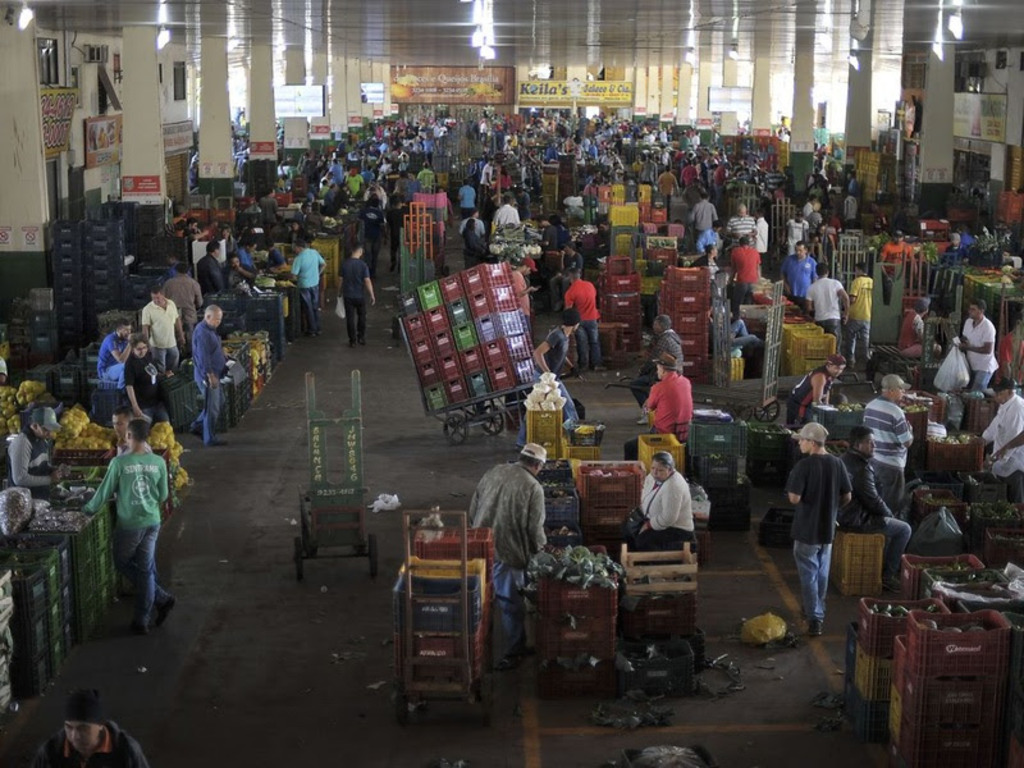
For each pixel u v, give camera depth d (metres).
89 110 35.38
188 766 9.48
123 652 11.41
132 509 11.52
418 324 17.81
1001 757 9.11
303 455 17.53
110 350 17.91
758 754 9.66
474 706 10.45
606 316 23.69
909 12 23.86
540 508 10.84
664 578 11.02
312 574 13.27
